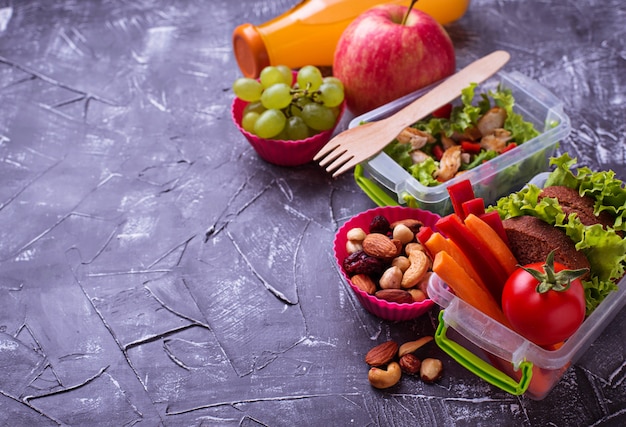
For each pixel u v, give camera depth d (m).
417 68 0.62
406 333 0.54
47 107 0.69
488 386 0.52
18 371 0.53
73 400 0.52
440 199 0.56
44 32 0.75
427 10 0.71
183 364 0.53
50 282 0.58
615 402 0.51
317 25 0.68
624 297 0.52
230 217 0.61
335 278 0.57
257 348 0.54
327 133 0.62
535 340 0.48
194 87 0.70
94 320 0.56
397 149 0.60
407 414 0.51
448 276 0.49
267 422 0.51
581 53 0.72
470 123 0.61
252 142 0.63
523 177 0.60
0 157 0.65
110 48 0.73
